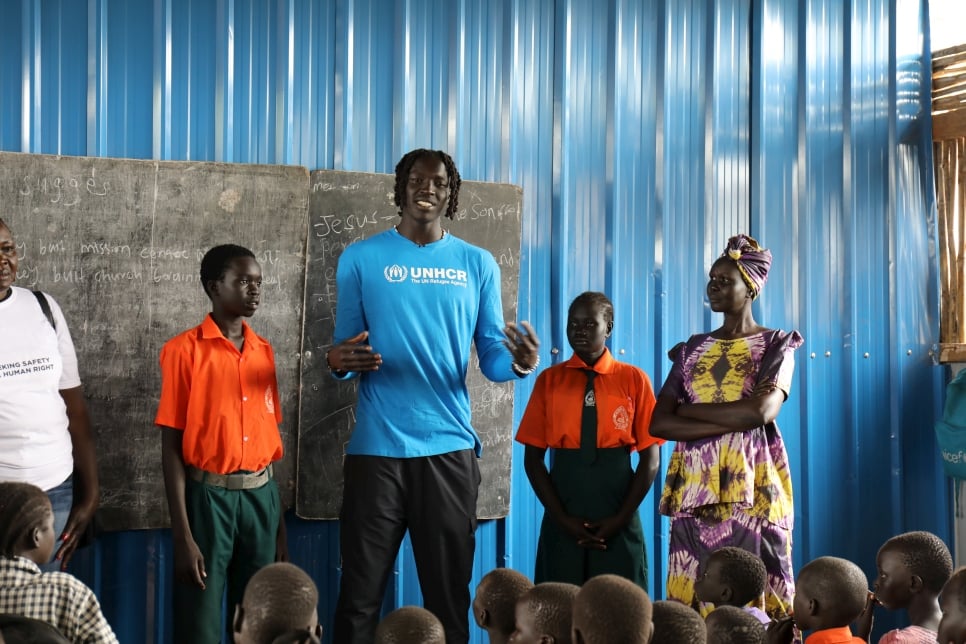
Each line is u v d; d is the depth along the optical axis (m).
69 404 2.98
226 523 2.90
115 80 3.29
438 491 2.92
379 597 2.91
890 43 4.46
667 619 1.50
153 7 3.31
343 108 3.50
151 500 3.29
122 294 3.27
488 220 3.67
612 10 3.93
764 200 4.17
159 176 3.29
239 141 3.40
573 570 3.15
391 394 2.92
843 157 4.34
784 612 2.79
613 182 3.89
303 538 3.48
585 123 3.88
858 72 4.39
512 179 3.76
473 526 3.00
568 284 3.82
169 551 3.33
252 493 2.94
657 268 3.96
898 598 2.12
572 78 3.86
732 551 2.19
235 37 3.40
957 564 4.41
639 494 3.15
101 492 3.25
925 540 2.11
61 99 3.24
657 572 3.88
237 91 3.40
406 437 2.90
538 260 3.79
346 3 3.51
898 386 4.42
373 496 2.89
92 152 3.26
